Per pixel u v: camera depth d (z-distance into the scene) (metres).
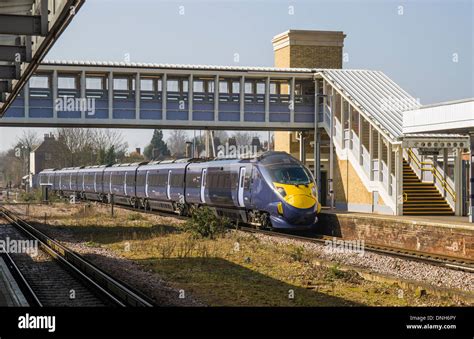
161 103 37.28
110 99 36.19
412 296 14.82
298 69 38.75
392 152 34.19
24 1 14.73
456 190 30.30
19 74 17.61
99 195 58.88
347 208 36.34
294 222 27.88
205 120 37.84
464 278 17.25
